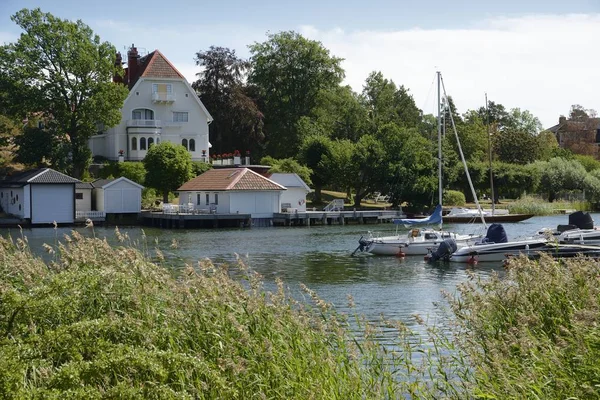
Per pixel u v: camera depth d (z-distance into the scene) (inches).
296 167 2871.6
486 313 363.3
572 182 3260.3
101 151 3312.0
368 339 350.3
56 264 419.8
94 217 2516.0
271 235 2058.3
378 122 3806.6
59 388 249.8
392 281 1103.6
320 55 3779.5
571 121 5226.4
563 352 294.2
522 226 2225.6
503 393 276.1
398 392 317.7
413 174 2758.4
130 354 265.9
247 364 303.3
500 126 5487.2
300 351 319.6
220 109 3548.2
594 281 363.6
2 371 247.0
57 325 328.8
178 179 2731.3
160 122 3253.0
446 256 1359.5
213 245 1728.6
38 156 2770.7
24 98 2741.1
